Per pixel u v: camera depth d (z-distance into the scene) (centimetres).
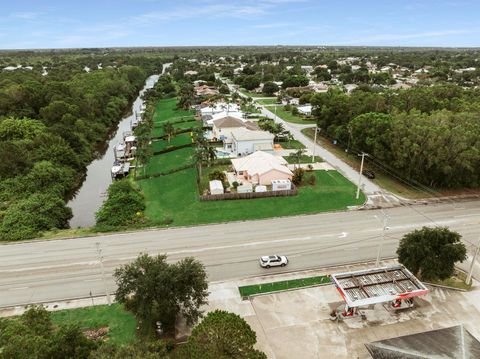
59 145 7994
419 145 6356
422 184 6688
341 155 8531
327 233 5153
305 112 12769
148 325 3366
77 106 10831
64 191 6956
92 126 10869
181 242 4966
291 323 3538
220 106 13262
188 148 9181
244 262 4512
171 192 6594
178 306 3216
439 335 2941
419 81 18700
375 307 3744
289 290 4003
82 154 8869
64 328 2677
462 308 3734
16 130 8481
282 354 3184
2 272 4388
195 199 6231
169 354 3127
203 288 3259
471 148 6056
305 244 4891
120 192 6141
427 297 3888
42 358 2372
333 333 3419
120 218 5525
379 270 3891
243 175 7219
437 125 6625
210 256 4638
